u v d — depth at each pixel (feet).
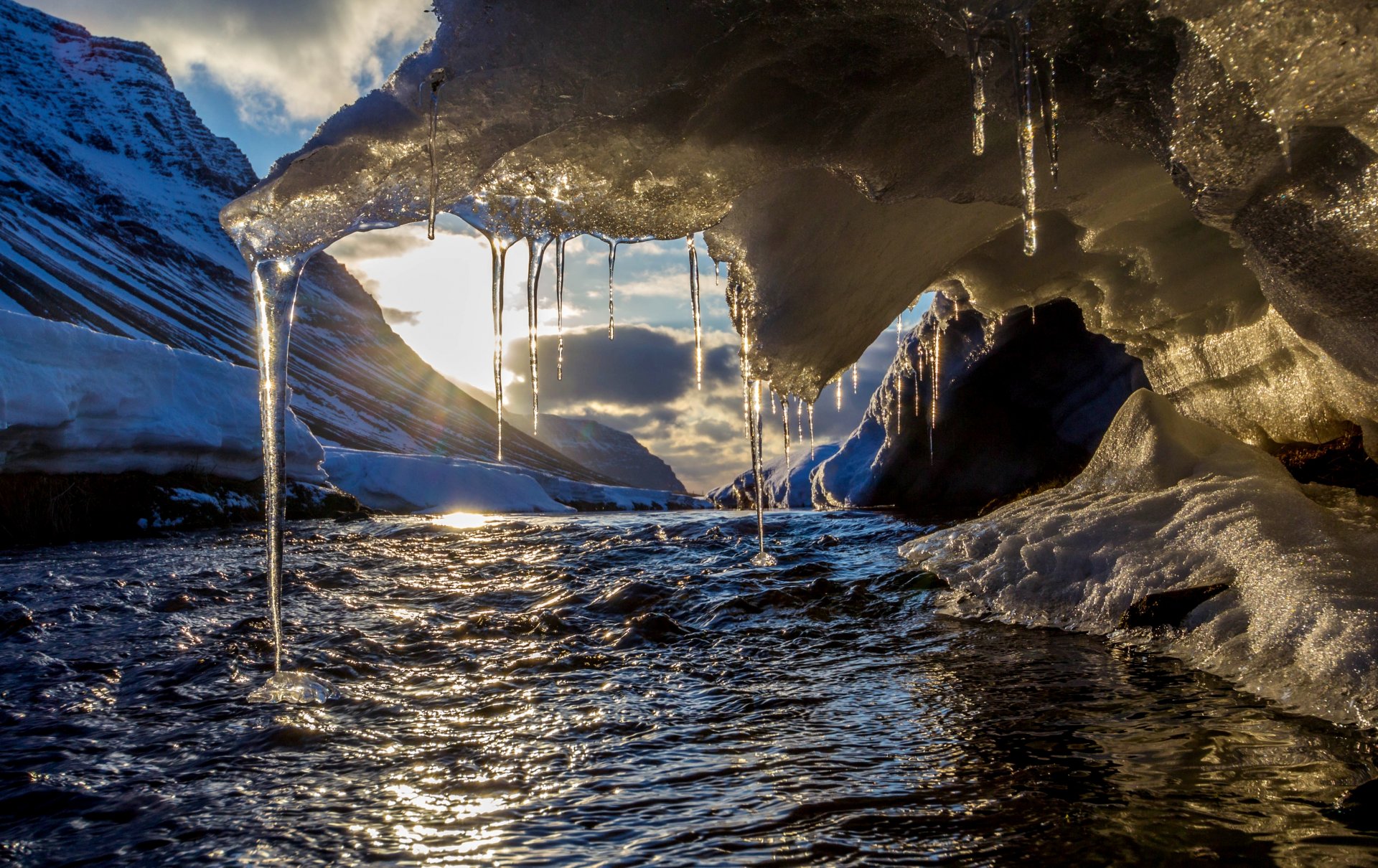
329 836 5.75
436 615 13.73
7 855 5.57
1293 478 13.53
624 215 10.91
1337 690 7.32
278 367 9.53
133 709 8.79
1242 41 6.72
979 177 11.16
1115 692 8.34
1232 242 9.86
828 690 9.11
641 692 9.26
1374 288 8.16
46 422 26.11
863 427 43.78
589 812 6.05
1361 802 5.50
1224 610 9.59
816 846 5.38
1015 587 12.59
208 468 34.30
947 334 33.24
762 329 13.75
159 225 416.05
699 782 6.57
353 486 52.08
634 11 8.93
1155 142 8.73
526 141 9.55
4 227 261.44
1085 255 14.69
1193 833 5.27
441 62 9.11
